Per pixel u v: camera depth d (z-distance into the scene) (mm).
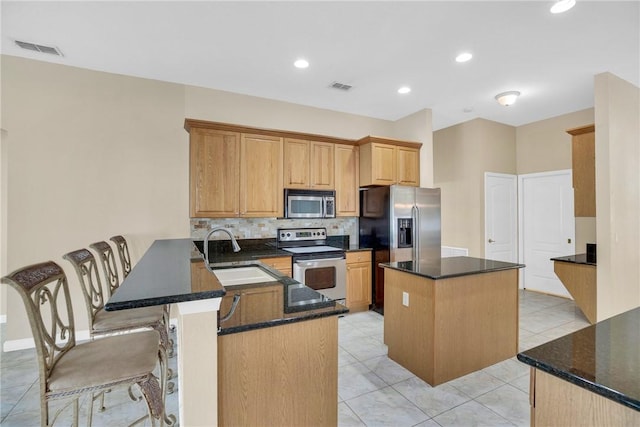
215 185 3504
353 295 4043
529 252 5195
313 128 4379
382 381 2408
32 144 3020
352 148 4379
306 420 1391
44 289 1429
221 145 3545
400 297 2646
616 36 2637
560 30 2553
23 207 2990
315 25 2498
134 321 1993
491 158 5066
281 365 1343
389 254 3932
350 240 4715
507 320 2729
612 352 997
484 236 4953
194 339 1172
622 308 3332
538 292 5055
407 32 2586
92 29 2535
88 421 1665
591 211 3508
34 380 2430
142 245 3396
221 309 1425
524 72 3324
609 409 827
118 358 1492
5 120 2945
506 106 4395
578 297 3666
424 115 4480
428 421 1946
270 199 3791
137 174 3391
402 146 4402
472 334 2514
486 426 1900
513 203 5305
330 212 4160
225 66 3188
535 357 972
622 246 3373
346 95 3975
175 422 1906
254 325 1259
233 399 1260
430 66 3191
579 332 1169
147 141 3439
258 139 3740
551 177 4918
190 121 3365
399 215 3998
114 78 3318
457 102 4238
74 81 3162
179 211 3564
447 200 5445
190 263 1792
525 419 1963
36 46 2791
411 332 2529
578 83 3604
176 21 2436
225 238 3848
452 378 2412
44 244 3053
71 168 3146
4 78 2939
